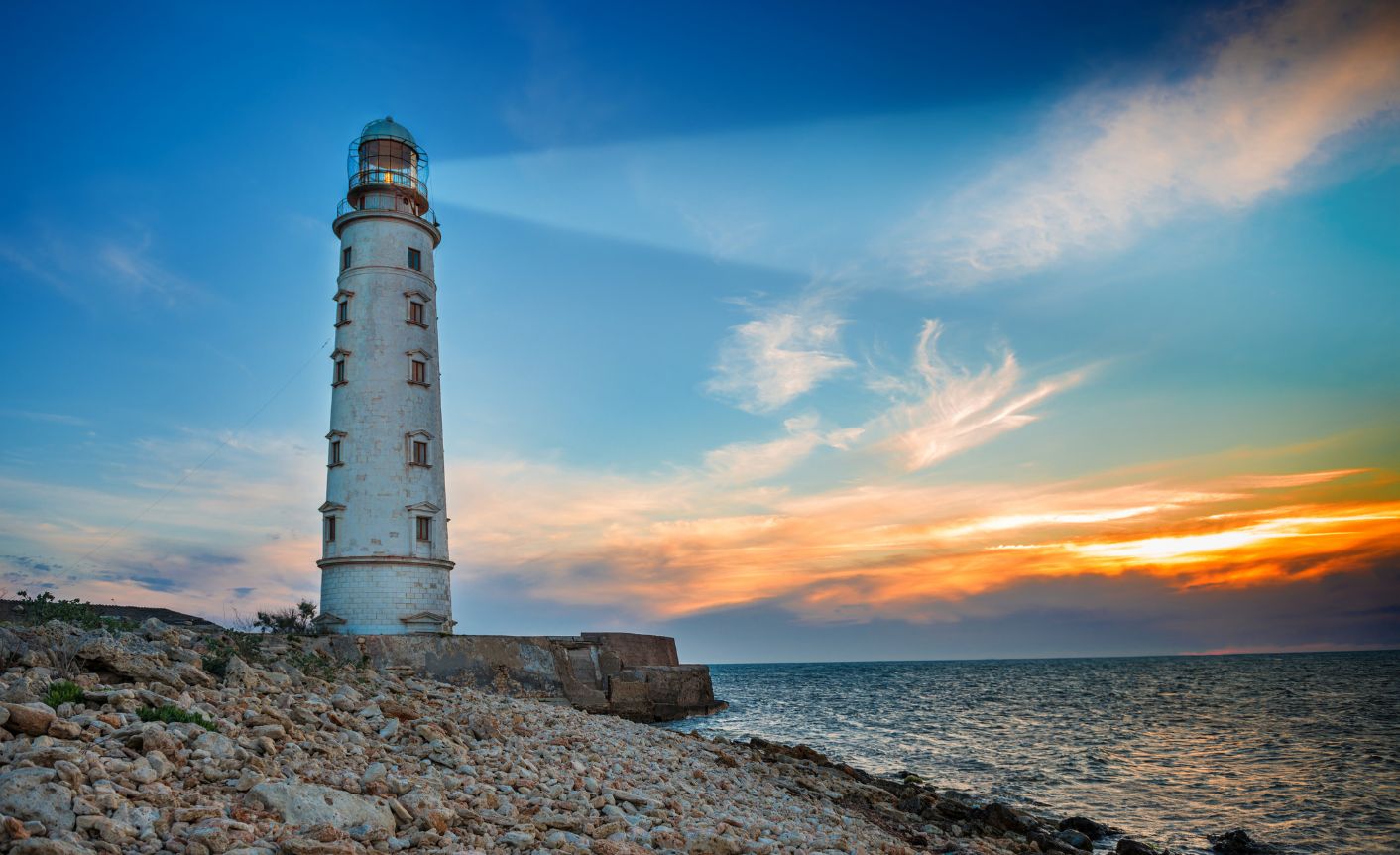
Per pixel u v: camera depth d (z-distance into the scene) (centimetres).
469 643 4603
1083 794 3684
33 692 1266
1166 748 5047
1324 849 2789
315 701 1716
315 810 1080
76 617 2041
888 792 3011
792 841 1672
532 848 1212
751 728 6147
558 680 5000
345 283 4822
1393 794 3572
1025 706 8569
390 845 1087
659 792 1823
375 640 4203
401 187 4925
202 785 1099
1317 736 5409
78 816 907
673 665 6931
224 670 1841
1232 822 3152
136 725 1179
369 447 4588
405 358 4728
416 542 4578
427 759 1579
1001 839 2578
